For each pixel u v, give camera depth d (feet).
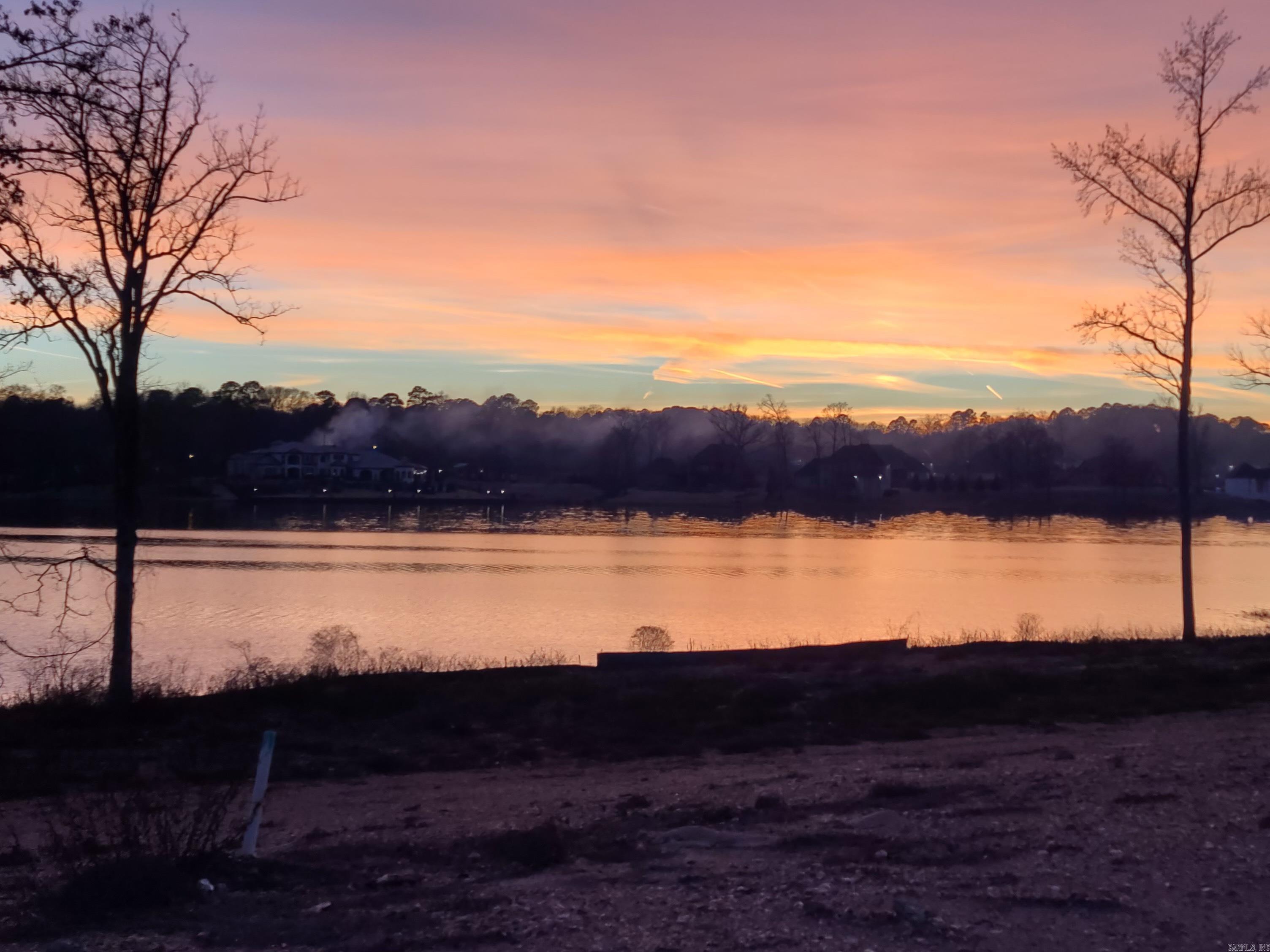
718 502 352.49
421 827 28.78
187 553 166.40
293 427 461.78
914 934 18.24
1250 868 21.49
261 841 27.17
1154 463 399.44
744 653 65.46
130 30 49.06
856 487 385.70
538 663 74.13
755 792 32.50
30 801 33.06
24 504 243.40
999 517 312.29
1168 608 119.14
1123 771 32.04
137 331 51.62
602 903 20.51
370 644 89.15
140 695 51.31
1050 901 19.76
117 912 19.97
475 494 357.41
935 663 63.82
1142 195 74.69
